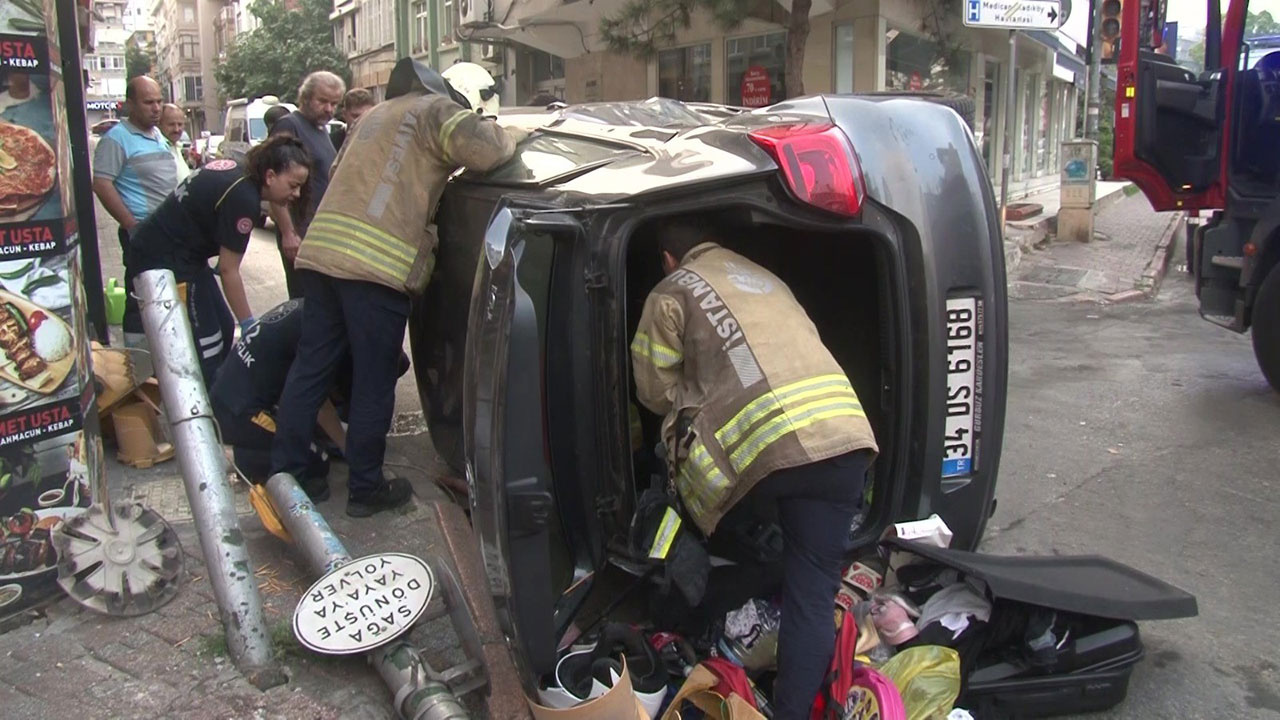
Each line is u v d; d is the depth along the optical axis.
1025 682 2.85
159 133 5.79
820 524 2.50
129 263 4.87
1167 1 7.12
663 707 2.71
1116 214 15.41
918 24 12.15
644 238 3.27
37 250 3.13
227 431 4.19
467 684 2.82
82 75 5.34
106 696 2.80
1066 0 8.00
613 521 2.85
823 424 2.42
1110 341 7.78
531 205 2.86
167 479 4.36
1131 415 5.80
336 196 3.68
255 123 17.47
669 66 13.99
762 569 2.95
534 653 2.48
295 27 37.44
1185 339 7.79
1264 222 5.94
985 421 3.25
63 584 3.16
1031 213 13.95
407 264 3.63
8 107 3.01
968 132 3.28
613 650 2.74
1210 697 3.03
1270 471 4.89
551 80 17.89
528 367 2.39
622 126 3.64
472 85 3.91
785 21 10.27
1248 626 3.45
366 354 3.77
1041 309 9.16
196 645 3.05
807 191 2.72
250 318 4.63
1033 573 3.06
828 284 3.45
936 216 3.04
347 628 2.85
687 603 2.79
